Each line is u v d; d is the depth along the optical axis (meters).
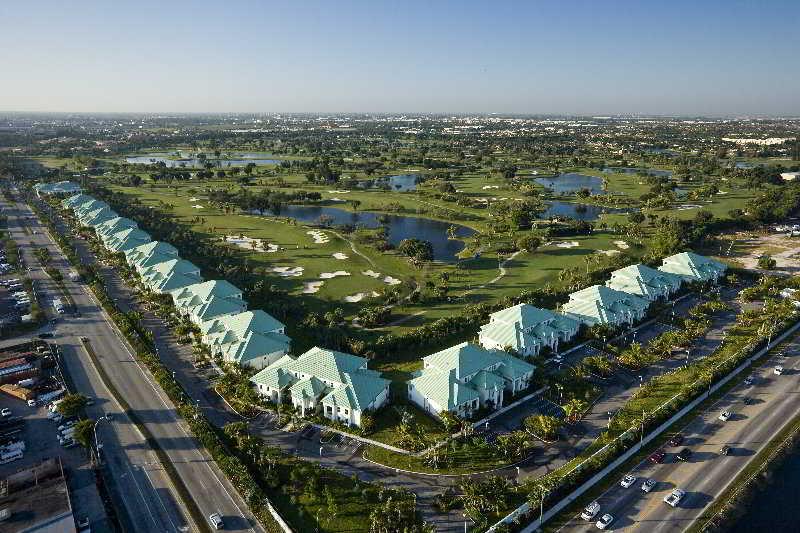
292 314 163.50
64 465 96.00
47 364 131.50
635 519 83.94
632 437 100.75
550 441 104.06
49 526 78.00
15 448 99.00
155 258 194.75
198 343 143.62
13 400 117.38
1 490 87.31
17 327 152.00
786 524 84.25
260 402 117.12
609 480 92.56
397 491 90.62
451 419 106.12
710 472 94.19
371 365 135.75
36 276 197.62
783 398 116.81
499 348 137.62
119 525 82.56
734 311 166.25
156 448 101.19
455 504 87.88
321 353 122.38
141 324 156.38
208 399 118.94
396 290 188.12
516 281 198.00
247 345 131.88
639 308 157.38
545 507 86.69
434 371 119.75
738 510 85.88
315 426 109.69
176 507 86.69
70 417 110.00
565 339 145.62
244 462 97.31
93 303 172.12
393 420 111.25
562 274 197.38
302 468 93.06
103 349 140.75
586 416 112.12
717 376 122.25
